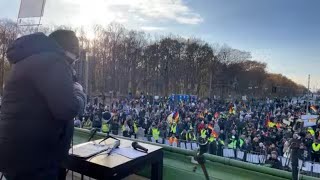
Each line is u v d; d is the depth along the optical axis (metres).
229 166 2.83
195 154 2.76
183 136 17.41
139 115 25.31
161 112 28.84
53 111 1.84
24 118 1.87
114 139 3.10
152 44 71.25
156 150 2.68
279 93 92.75
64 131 2.05
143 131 19.52
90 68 63.06
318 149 14.00
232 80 81.94
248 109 41.31
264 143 15.75
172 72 70.56
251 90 86.88
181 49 71.88
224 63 81.44
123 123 20.69
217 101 51.97
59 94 1.84
